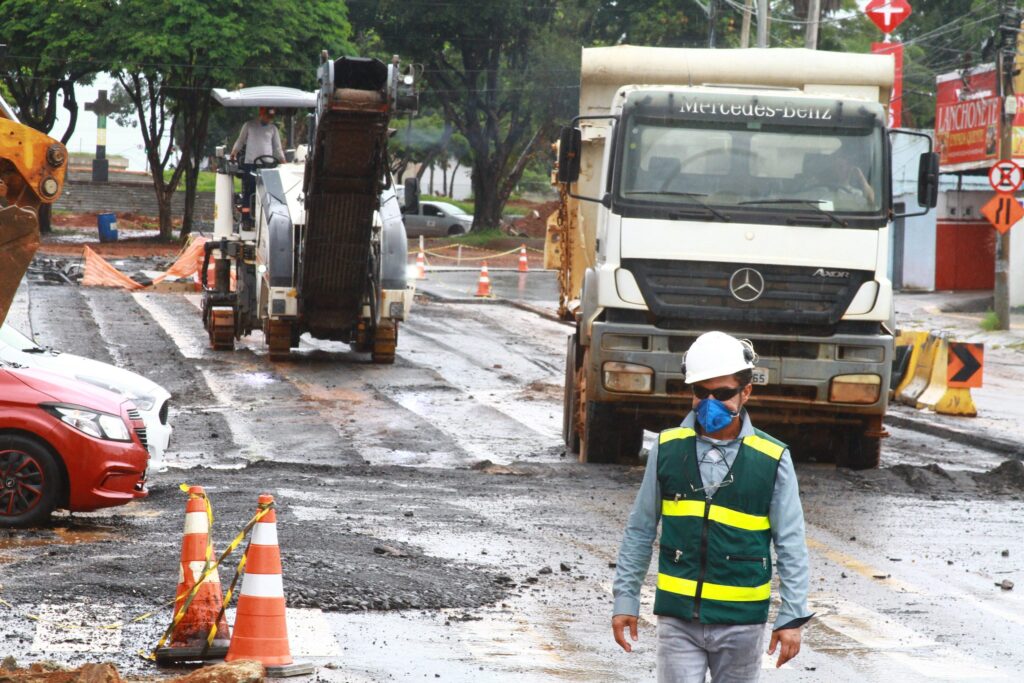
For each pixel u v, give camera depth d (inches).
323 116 2568.9
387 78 2559.1
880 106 1777.8
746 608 634.2
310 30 6589.6
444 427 2292.1
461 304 4773.6
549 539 1374.3
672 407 1806.1
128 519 1403.8
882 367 1769.2
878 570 1277.1
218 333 3238.2
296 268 3006.9
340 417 2345.0
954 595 1181.7
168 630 909.8
